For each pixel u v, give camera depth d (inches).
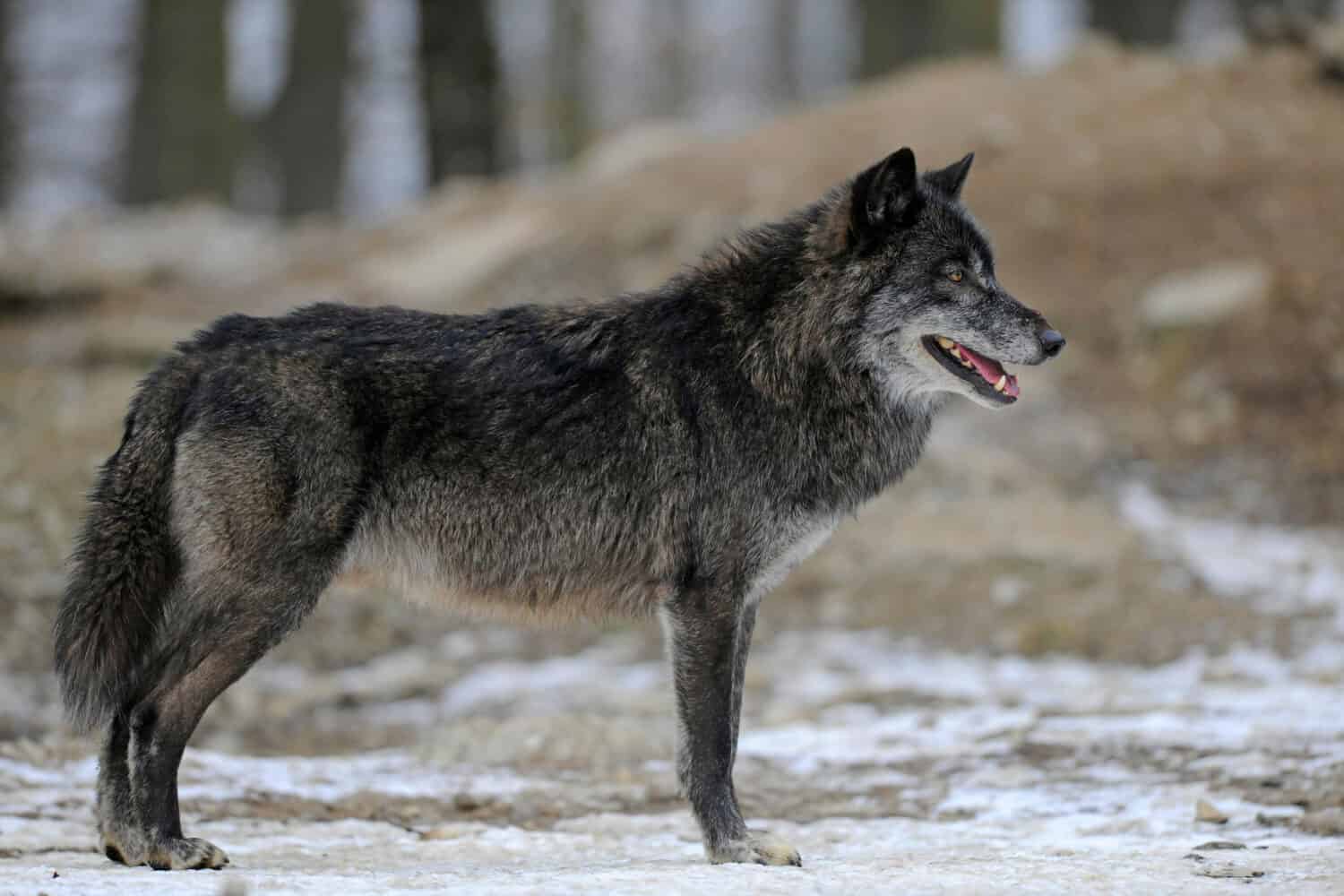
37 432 1018.1
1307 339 1160.8
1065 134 1402.6
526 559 520.1
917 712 762.2
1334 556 974.4
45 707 761.0
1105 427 1144.2
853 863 478.0
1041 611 920.3
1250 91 1448.1
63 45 2493.8
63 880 423.5
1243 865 454.3
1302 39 1499.8
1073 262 1272.1
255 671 843.4
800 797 622.2
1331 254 1214.9
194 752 656.4
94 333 1216.2
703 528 516.4
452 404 508.4
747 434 521.7
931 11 2037.4
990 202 1325.0
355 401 499.2
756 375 525.7
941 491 1055.6
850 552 997.2
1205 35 2655.0
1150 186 1320.1
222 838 527.8
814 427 530.0
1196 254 1253.1
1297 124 1379.2
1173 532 1022.4
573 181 1537.9
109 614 490.3
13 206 2453.2
